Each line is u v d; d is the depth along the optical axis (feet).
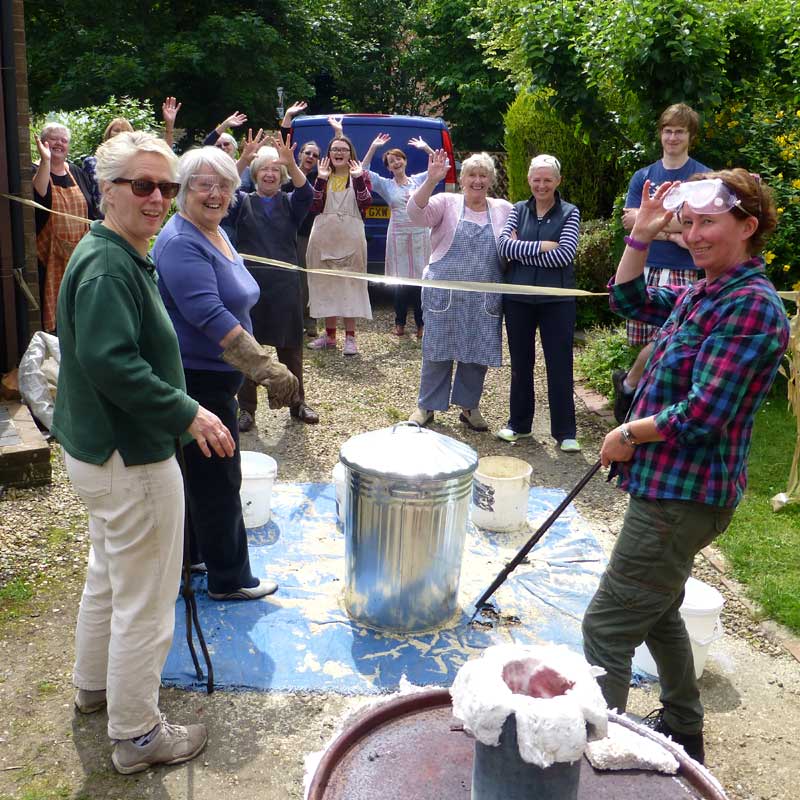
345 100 75.51
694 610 10.54
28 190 18.39
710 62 20.99
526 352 18.78
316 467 17.29
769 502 15.83
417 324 27.30
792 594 12.75
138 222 8.04
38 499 15.03
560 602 12.56
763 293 7.56
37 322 18.88
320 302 24.64
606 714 4.60
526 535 14.61
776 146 22.07
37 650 11.01
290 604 12.17
